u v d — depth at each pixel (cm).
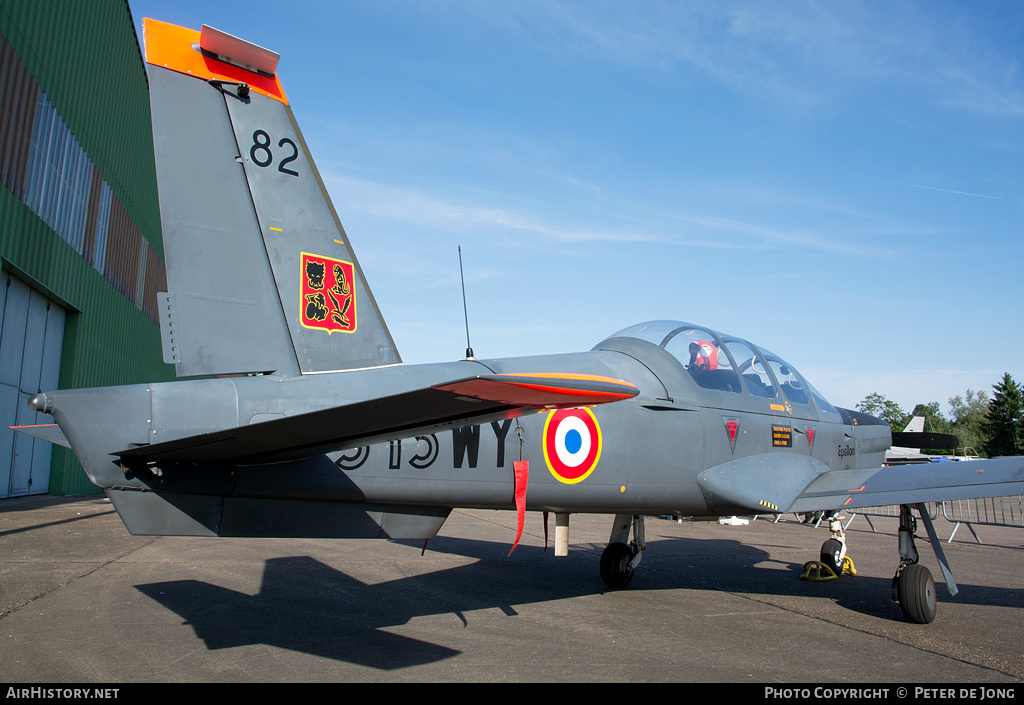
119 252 1794
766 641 457
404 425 297
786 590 659
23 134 1237
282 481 389
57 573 613
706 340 657
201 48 442
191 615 473
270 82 464
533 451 502
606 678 365
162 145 419
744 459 636
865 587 680
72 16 1434
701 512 623
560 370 547
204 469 364
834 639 467
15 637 408
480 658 395
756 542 1080
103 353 1691
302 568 676
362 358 463
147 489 350
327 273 459
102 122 1634
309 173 467
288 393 404
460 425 313
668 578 712
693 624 502
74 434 331
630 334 649
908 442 968
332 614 491
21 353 1329
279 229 446
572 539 1019
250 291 429
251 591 559
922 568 528
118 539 838
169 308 404
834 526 754
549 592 609
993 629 505
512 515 1380
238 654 386
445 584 625
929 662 413
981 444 5975
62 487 1505
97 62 1586
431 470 449
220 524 374
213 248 423
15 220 1217
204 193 427
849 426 788
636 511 591
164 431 352
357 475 418
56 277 1405
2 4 1148
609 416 552
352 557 762
